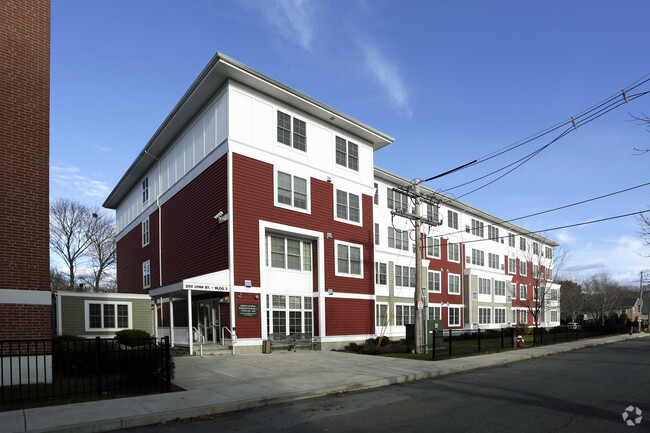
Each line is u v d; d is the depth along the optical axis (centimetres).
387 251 3253
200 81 2161
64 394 997
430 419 834
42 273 1176
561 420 812
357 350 2222
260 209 2167
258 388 1123
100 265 5303
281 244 2323
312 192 2453
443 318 3769
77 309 2297
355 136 2808
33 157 1200
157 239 2888
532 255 5466
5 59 1188
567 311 6925
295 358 1814
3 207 1139
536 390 1135
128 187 3600
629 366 1655
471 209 4328
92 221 5216
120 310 2441
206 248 2219
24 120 1197
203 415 907
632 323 4531
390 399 1045
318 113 2508
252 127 2195
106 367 1130
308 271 2436
